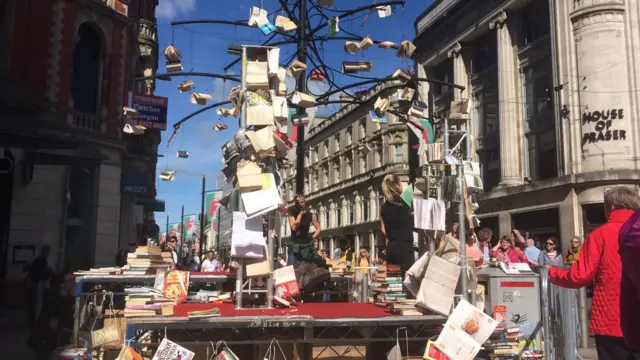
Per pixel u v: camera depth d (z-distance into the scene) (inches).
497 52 914.7
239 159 207.6
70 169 592.7
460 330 162.9
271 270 202.8
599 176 679.1
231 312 181.8
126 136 722.2
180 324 157.2
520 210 818.8
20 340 393.7
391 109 344.5
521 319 233.3
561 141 748.0
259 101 198.8
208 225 2332.7
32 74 574.2
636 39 697.6
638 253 109.0
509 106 879.7
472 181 215.0
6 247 548.4
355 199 1612.9
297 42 365.7
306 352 183.6
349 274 330.0
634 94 690.2
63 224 577.6
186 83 351.3
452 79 1096.2
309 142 2026.3
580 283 142.2
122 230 765.9
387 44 331.9
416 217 195.8
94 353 220.5
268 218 205.0
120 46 685.9
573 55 738.2
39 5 586.6
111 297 242.7
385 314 183.6
